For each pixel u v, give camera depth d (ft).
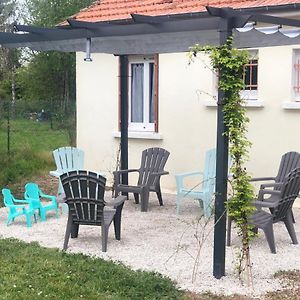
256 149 25.48
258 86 25.27
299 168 17.81
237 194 14.39
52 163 37.29
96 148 31.83
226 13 14.56
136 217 22.58
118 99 30.73
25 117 56.08
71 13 81.25
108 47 24.14
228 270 15.49
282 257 16.92
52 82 89.04
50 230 20.16
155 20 17.60
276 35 19.75
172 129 28.66
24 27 22.12
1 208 23.91
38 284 14.01
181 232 19.94
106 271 15.06
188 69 27.78
